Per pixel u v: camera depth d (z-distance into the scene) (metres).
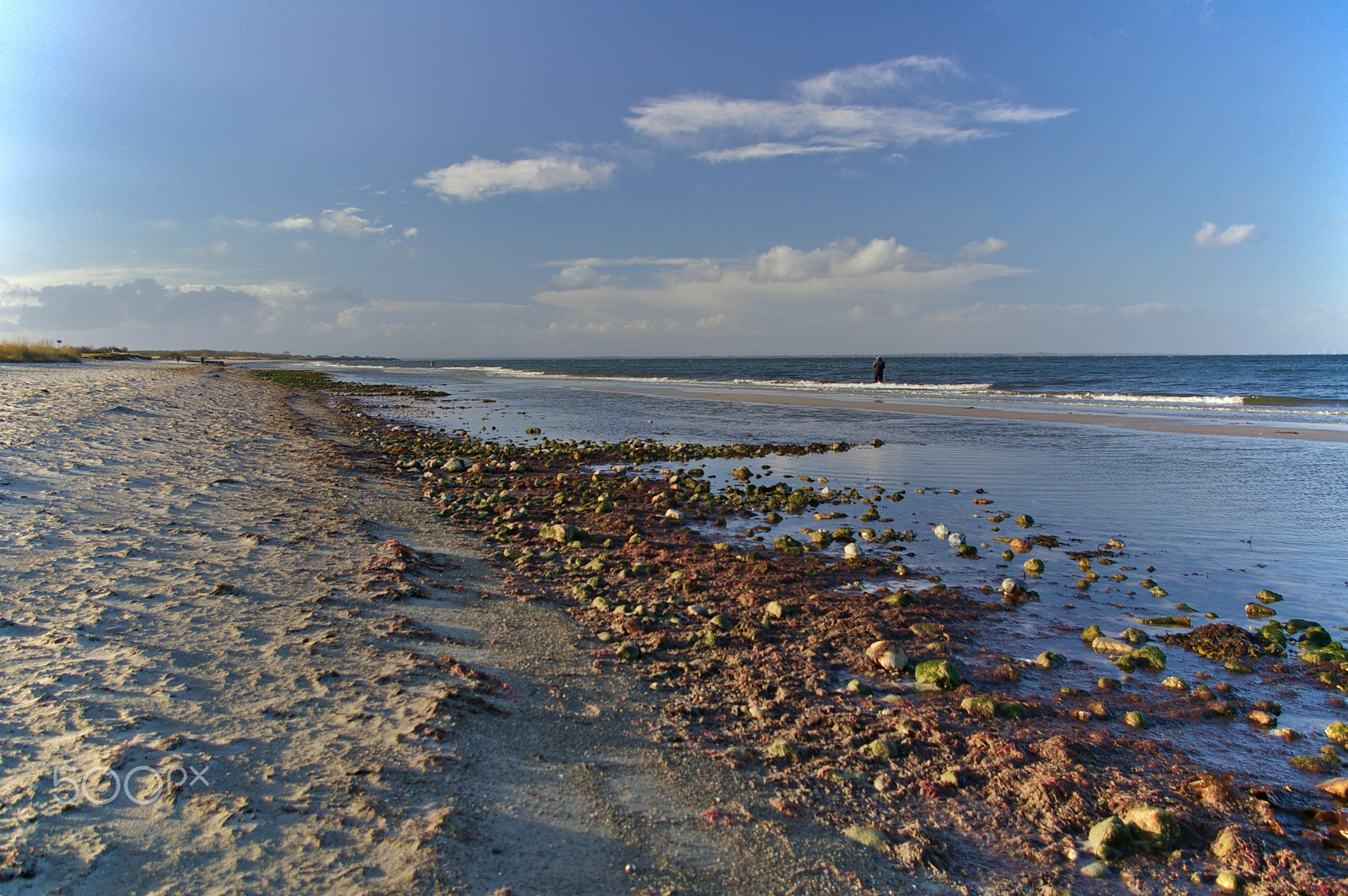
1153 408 31.33
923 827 3.84
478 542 9.25
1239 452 18.23
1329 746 4.87
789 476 15.39
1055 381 56.22
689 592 7.71
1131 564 9.12
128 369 46.62
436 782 3.64
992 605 7.59
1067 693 5.59
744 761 4.35
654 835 3.53
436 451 18.11
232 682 4.53
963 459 17.44
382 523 9.65
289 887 2.82
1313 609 7.56
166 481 10.59
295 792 3.43
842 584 8.21
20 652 4.72
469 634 5.96
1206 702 5.49
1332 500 12.63
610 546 9.55
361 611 6.03
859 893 3.27
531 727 4.47
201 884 2.79
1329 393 42.03
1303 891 3.41
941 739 4.73
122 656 4.75
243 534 8.07
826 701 5.32
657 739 4.53
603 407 33.72
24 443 12.51
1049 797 4.13
